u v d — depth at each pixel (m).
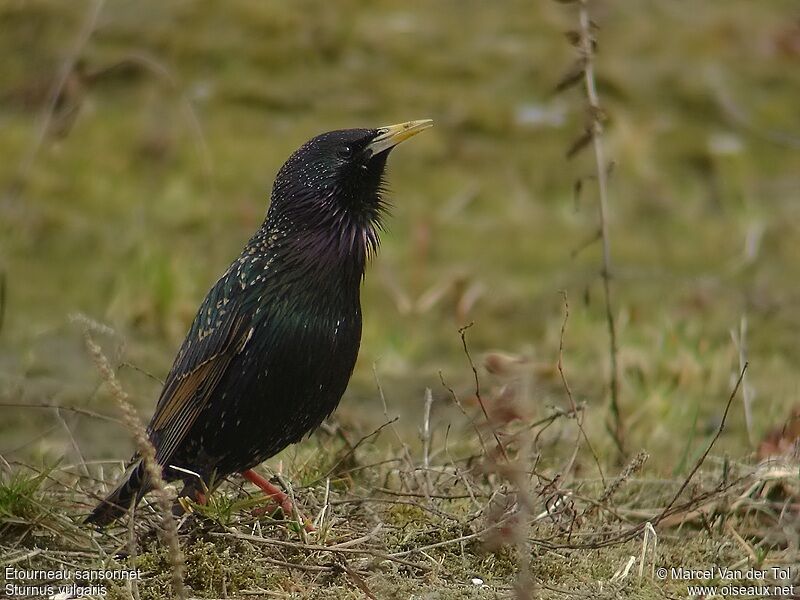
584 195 16.55
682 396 11.39
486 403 9.48
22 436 10.95
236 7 19.17
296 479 9.01
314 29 19.00
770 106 18.38
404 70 18.56
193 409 8.23
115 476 9.32
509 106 17.95
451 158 17.12
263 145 17.17
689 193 16.84
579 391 11.46
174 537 6.71
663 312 13.73
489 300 14.43
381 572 7.53
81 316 7.11
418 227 15.66
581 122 17.17
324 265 8.22
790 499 8.55
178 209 15.95
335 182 8.32
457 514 8.33
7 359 12.58
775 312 13.74
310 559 7.60
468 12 19.91
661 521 8.34
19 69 17.92
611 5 20.20
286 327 8.10
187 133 17.17
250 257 8.31
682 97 18.38
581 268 15.15
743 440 10.39
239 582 7.34
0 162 16.38
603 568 7.74
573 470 9.33
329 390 8.32
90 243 15.20
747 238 15.44
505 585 7.44
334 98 18.02
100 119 17.42
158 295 13.65
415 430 10.90
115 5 19.09
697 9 20.47
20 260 14.81
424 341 13.71
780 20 20.02
